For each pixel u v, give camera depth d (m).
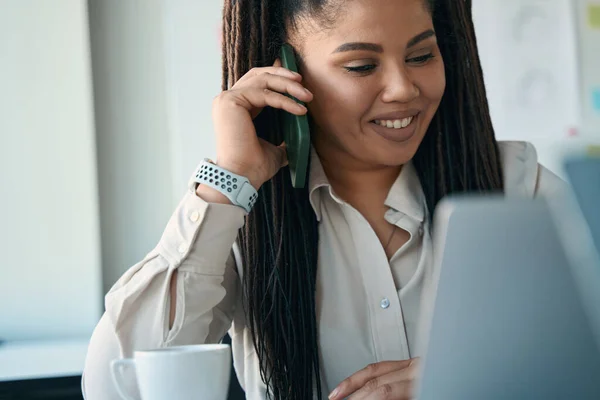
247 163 1.10
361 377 0.95
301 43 1.17
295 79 1.13
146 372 0.77
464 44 1.25
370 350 1.20
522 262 0.53
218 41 2.44
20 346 2.13
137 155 2.44
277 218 1.20
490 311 0.54
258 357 1.20
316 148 1.25
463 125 1.26
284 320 1.19
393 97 1.10
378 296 1.21
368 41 1.09
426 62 1.13
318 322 1.21
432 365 0.55
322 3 1.11
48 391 1.49
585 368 0.53
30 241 2.32
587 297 0.51
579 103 2.69
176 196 2.45
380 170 1.24
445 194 1.25
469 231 0.53
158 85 2.44
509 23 2.65
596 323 0.52
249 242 1.21
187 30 2.42
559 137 2.68
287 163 1.19
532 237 0.53
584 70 2.70
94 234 2.35
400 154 1.15
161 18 2.44
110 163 2.43
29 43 2.32
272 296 1.19
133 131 2.43
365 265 1.21
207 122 2.44
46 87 2.33
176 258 1.05
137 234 2.45
